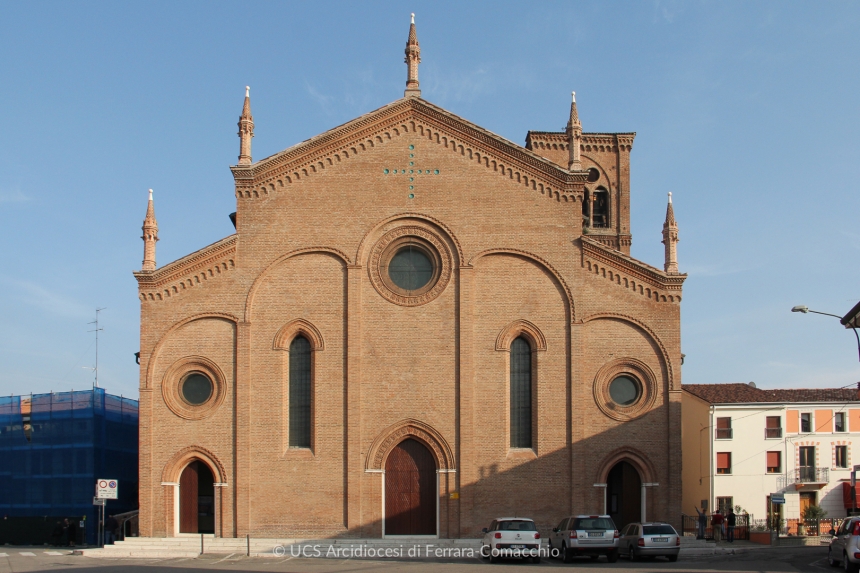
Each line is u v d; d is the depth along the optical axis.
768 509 70.31
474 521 46.34
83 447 59.88
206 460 46.94
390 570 34.72
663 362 47.38
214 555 43.56
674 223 48.53
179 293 48.22
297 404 47.81
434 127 49.53
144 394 47.41
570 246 48.34
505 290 48.19
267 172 49.16
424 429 47.09
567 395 47.25
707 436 71.12
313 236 48.69
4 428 61.47
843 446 71.94
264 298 48.22
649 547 39.84
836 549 36.34
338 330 47.94
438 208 48.88
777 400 72.25
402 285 48.72
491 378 47.41
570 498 46.34
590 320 47.81
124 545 45.56
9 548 54.06
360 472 46.75
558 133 65.75
